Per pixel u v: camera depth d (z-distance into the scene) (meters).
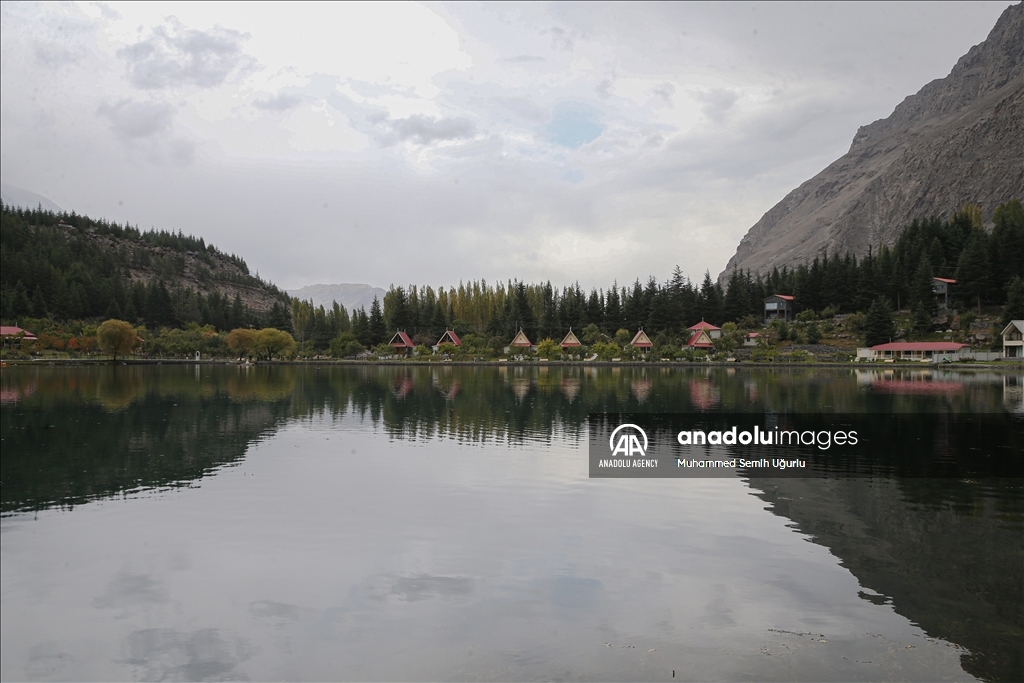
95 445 29.94
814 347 121.44
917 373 85.31
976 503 19.84
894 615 12.47
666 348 114.81
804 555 15.54
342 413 41.84
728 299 152.62
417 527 17.77
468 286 168.38
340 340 137.88
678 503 19.98
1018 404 46.09
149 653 11.51
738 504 19.88
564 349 131.00
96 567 15.14
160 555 15.84
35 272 155.38
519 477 23.38
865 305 136.50
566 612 12.72
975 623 12.15
